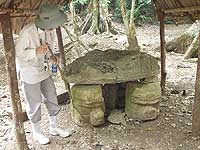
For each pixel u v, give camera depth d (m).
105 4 10.71
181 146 3.87
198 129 4.01
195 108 3.97
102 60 4.57
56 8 3.69
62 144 3.99
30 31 3.66
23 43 3.66
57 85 5.74
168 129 4.28
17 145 3.75
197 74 3.88
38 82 3.82
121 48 8.96
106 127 4.39
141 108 4.47
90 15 10.69
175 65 7.53
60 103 5.22
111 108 4.79
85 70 4.31
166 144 3.93
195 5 4.56
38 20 3.68
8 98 5.57
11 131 4.37
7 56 3.52
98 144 3.97
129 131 4.27
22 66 3.73
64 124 4.52
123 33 11.13
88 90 4.28
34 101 3.89
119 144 3.97
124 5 7.67
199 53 3.83
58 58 4.16
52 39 3.96
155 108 4.53
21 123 3.69
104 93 4.77
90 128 4.37
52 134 4.20
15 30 4.76
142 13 13.95
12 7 3.48
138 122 4.48
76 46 8.23
